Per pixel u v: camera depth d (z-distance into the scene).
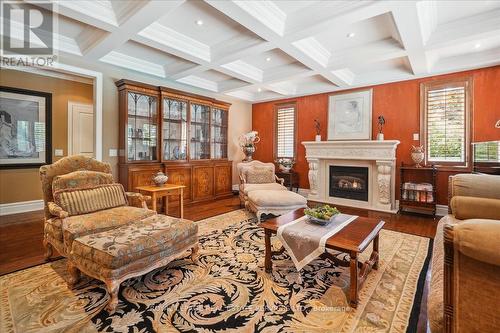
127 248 1.82
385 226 3.67
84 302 1.83
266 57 4.25
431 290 1.29
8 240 3.08
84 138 5.20
